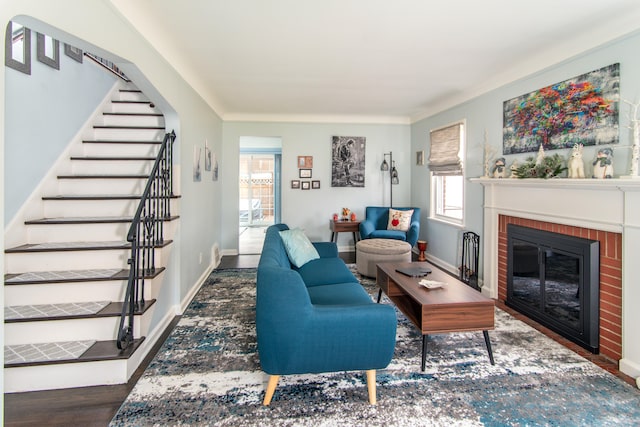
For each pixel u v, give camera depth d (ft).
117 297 8.03
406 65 10.91
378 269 10.71
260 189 33.14
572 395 6.46
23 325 7.14
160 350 8.20
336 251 12.10
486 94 12.68
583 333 8.25
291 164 19.35
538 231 9.75
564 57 9.07
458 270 14.35
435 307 7.27
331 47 9.50
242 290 12.82
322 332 5.97
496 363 7.61
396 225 17.56
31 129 8.83
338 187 19.75
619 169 7.69
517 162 10.98
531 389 6.66
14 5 4.29
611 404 6.20
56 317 7.13
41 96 9.16
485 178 11.71
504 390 6.63
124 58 6.92
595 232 8.05
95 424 5.68
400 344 8.57
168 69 9.47
